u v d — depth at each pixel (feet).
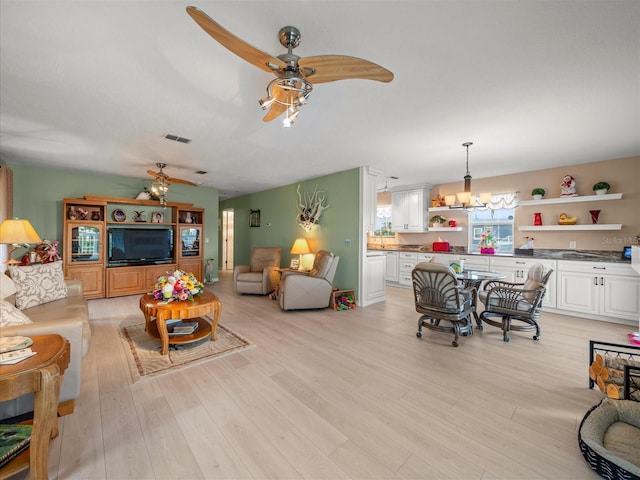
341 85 7.06
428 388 7.21
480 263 16.65
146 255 18.22
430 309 10.32
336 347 9.80
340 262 16.55
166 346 9.08
